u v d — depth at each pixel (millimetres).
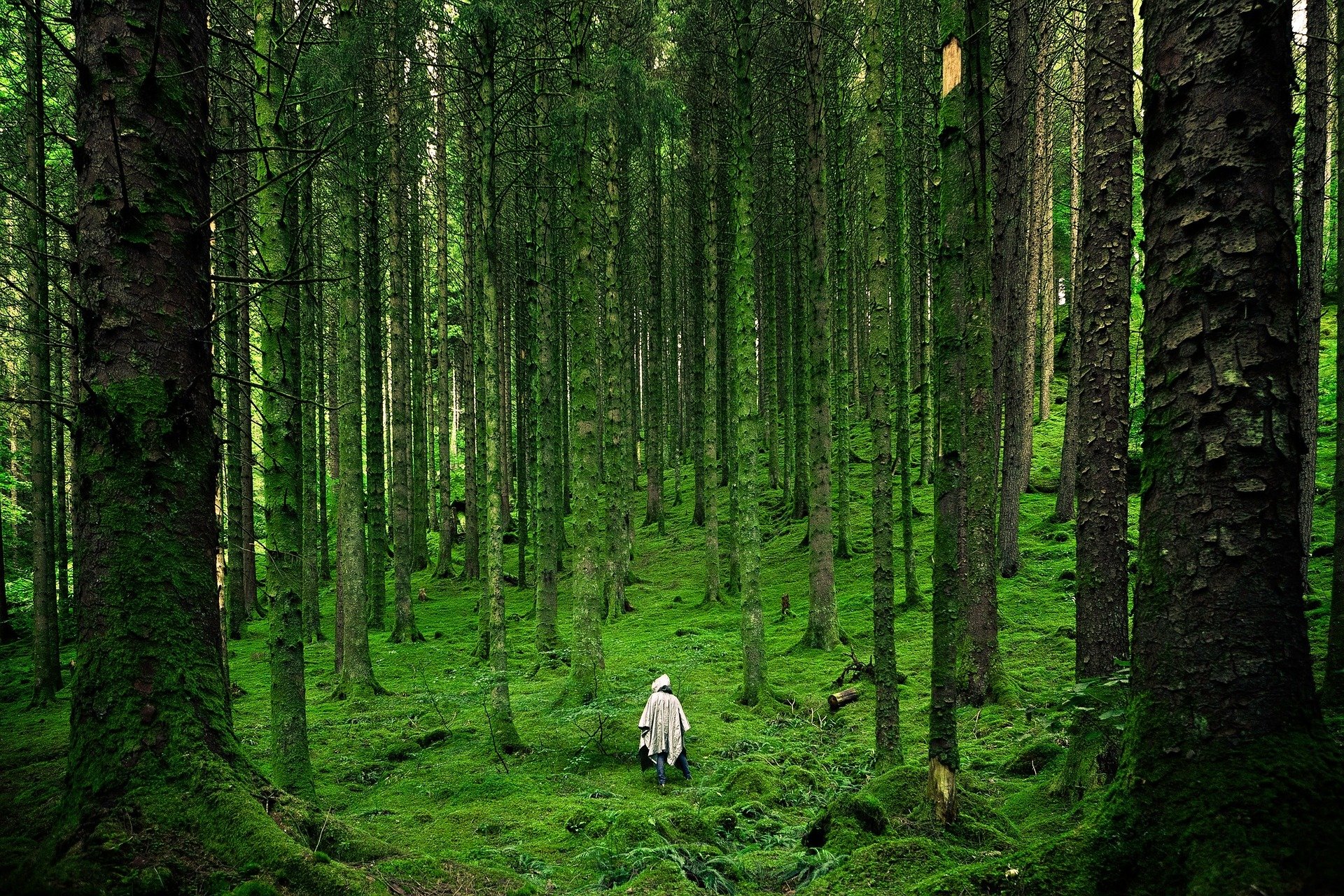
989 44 7418
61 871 2730
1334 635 5266
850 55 15945
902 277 15266
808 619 14688
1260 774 2246
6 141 12125
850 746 8188
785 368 26094
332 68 9031
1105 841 2535
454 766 8414
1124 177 5895
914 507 20312
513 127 13891
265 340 6328
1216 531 2438
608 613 18109
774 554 20672
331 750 9078
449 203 24375
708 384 18062
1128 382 5898
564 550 24766
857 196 22297
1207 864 2211
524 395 22750
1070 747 5445
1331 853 2080
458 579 24109
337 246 18125
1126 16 5898
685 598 19000
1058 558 14617
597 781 7863
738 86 11055
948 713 4316
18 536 25766
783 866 4586
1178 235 2586
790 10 14367
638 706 10266
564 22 11969
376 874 3652
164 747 3025
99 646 3043
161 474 3195
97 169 3223
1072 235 17516
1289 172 2480
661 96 11414
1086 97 6086
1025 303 18688
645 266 28141
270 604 6184
